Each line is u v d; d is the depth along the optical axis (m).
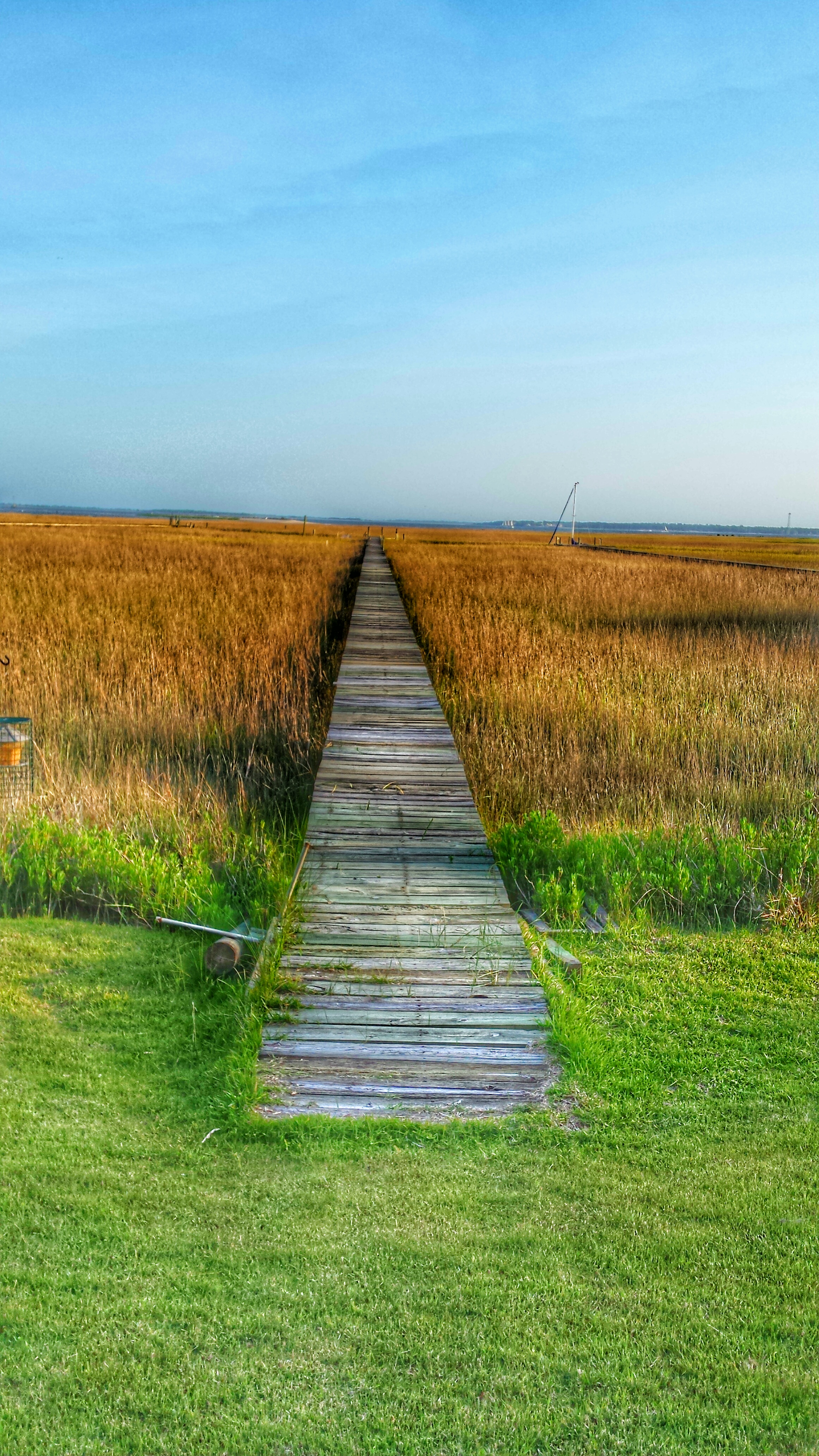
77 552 35.59
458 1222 3.37
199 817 8.16
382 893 6.64
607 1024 5.07
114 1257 3.14
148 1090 4.30
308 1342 2.77
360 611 24.31
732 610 22.30
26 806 7.87
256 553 42.62
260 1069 4.45
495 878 6.98
